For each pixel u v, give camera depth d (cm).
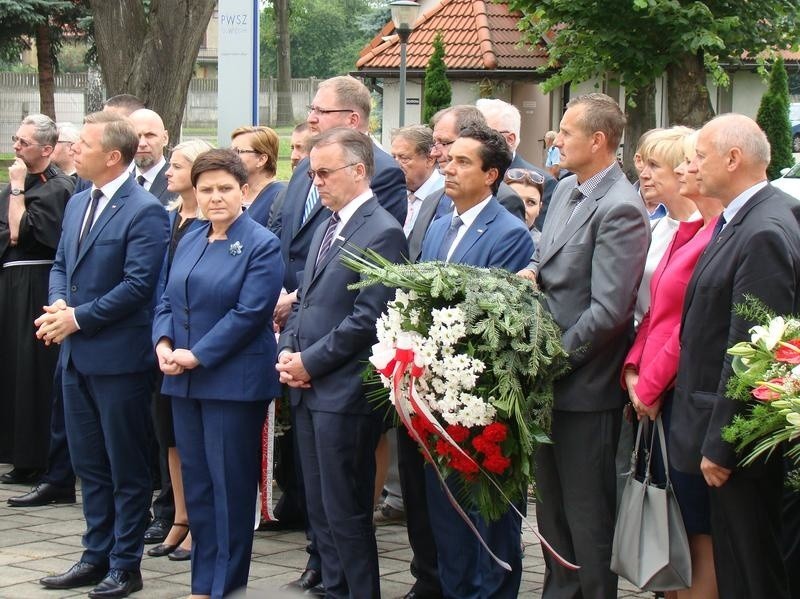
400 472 556
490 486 476
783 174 2116
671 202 523
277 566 628
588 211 498
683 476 463
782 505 484
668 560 457
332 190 536
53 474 762
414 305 479
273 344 561
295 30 7931
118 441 580
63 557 638
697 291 442
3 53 3125
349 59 7956
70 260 604
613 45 2053
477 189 546
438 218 586
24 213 805
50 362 812
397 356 462
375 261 523
